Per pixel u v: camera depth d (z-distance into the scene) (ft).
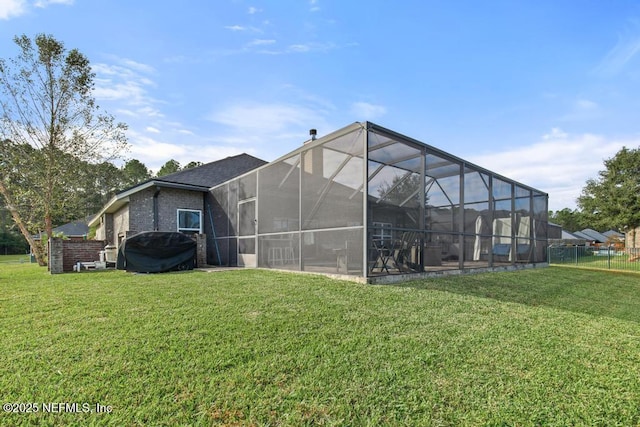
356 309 14.80
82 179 50.72
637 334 13.14
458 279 25.21
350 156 23.22
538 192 44.65
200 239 36.58
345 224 23.39
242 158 51.31
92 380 7.97
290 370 8.74
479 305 16.70
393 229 23.26
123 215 42.96
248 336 11.02
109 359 9.10
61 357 9.19
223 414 6.82
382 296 17.38
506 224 37.73
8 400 7.12
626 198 86.07
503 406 7.47
